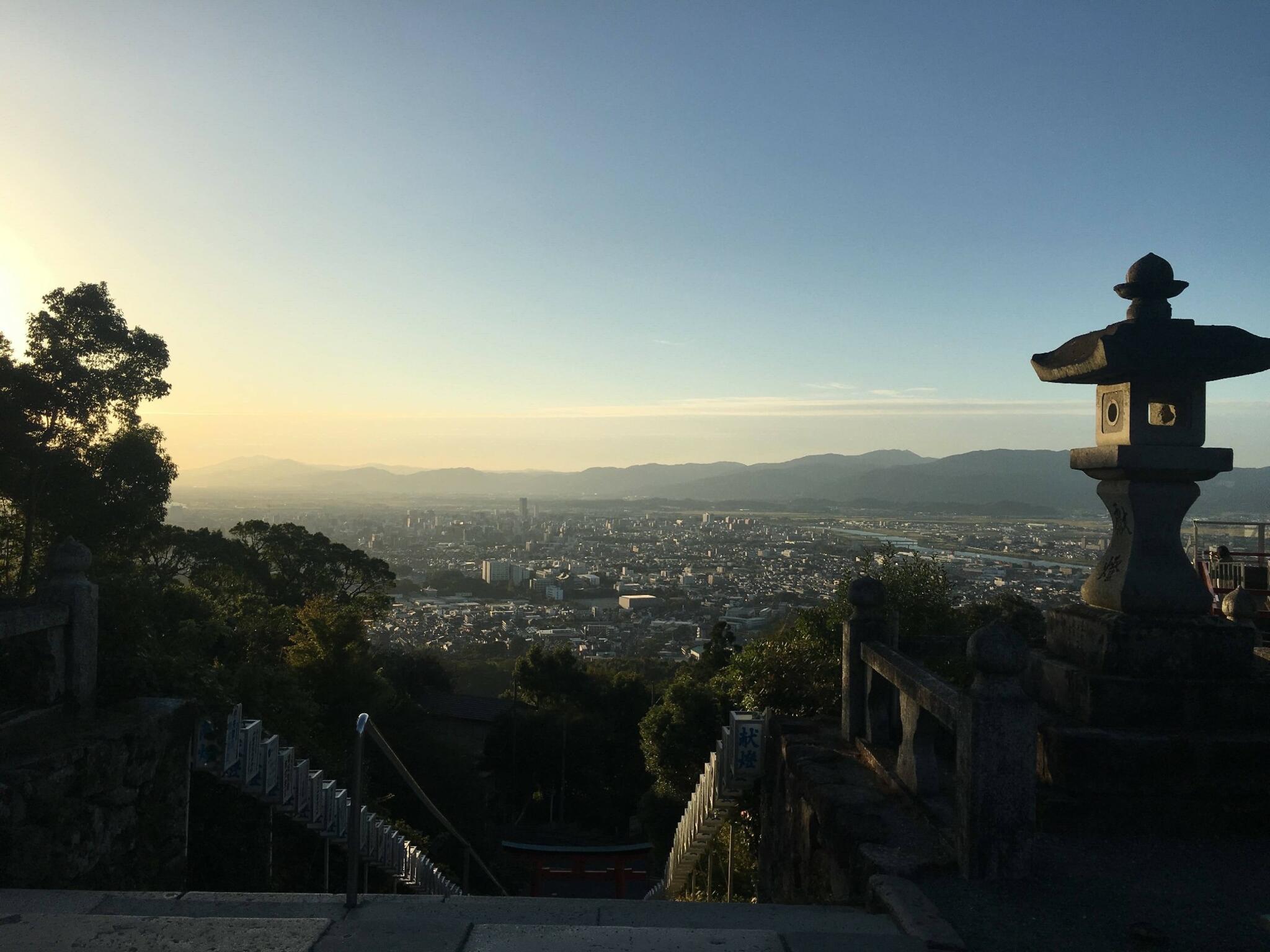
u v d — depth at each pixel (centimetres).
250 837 838
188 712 572
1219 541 1247
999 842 350
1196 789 424
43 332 1647
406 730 2295
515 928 306
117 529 1770
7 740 461
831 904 420
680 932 305
